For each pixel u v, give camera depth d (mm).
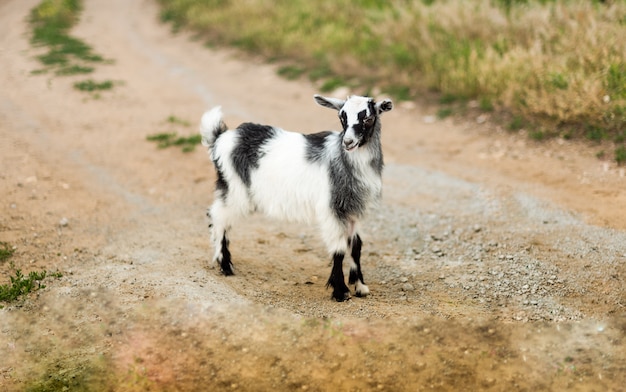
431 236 6723
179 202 7945
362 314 4973
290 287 5625
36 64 15383
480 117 10281
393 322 4828
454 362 4332
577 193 7371
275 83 13922
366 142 5059
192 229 7094
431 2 15109
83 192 8102
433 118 10719
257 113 11766
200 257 6242
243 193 5578
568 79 9328
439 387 4098
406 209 7480
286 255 6434
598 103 8703
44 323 4977
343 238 5273
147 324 4832
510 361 4328
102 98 12711
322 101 5406
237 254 6379
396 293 5508
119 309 5039
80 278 5684
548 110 9203
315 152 5246
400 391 4074
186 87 13961
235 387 4148
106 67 15492
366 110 4953
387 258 6324
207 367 4348
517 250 6148
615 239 6152
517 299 5219
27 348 4676
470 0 13633
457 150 9266
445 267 5980
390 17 14398
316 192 5215
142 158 9430
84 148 9805
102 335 4762
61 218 7254
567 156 8406
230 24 18203
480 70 11078
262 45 16344
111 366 4418
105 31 20203
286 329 4727
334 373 4250
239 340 4609
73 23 21156
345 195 5148
